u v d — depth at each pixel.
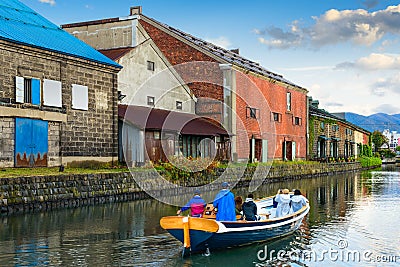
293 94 43.72
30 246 12.07
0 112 19.47
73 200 18.00
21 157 20.38
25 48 20.31
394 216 17.91
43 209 16.88
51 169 20.77
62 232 13.67
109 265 10.71
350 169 53.41
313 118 48.16
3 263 10.63
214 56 33.41
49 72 21.62
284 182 34.00
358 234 14.48
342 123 57.72
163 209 18.03
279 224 13.12
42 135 21.33
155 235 13.53
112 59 27.50
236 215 13.43
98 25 33.22
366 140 73.50
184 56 34.88
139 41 32.28
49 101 21.58
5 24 21.62
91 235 13.41
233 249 12.27
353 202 22.25
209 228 11.14
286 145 42.12
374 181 36.09
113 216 16.36
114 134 25.02
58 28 26.08
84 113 23.38
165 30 35.56
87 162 23.42
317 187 30.27
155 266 10.77
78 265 10.63
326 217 17.61
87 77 23.59
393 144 148.12
